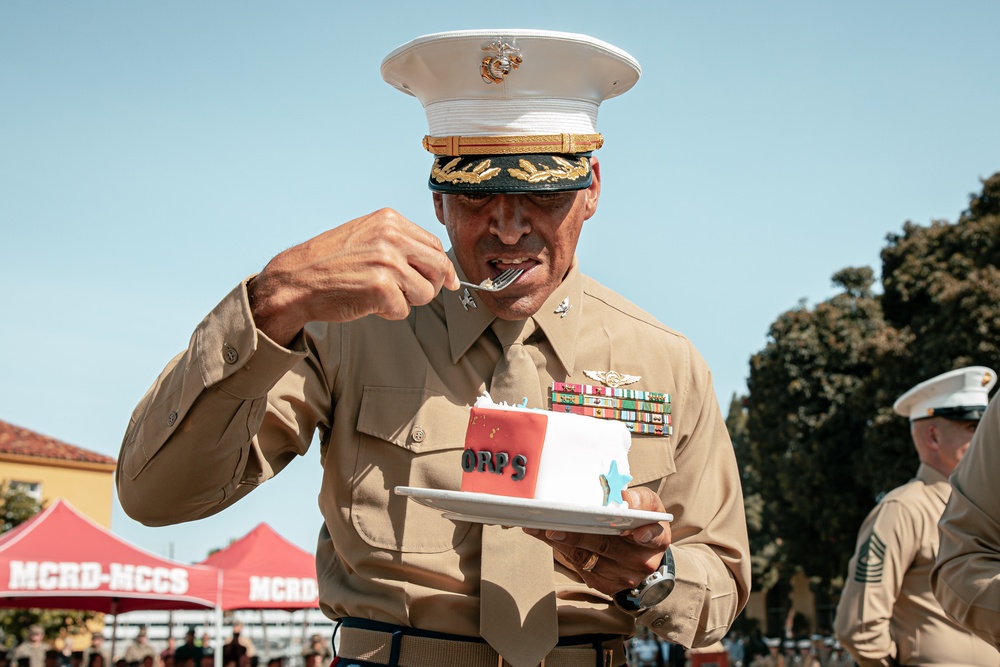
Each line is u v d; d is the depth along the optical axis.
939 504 4.66
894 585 4.54
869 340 23.22
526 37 2.27
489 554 2.25
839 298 26.61
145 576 12.69
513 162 2.28
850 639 4.55
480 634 2.21
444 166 2.33
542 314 2.49
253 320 1.93
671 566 2.29
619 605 2.29
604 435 2.05
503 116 2.31
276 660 17.31
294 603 15.01
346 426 2.36
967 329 20.83
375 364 2.39
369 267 1.89
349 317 1.93
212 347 1.96
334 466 2.36
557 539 2.06
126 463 2.12
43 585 11.55
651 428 2.51
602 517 1.82
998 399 2.99
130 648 18.83
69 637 25.88
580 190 2.36
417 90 2.45
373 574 2.28
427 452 2.31
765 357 27.09
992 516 3.00
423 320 2.48
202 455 2.02
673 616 2.32
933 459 4.80
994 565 2.94
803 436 26.03
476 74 2.30
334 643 2.48
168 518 2.13
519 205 2.29
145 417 2.08
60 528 12.05
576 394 2.47
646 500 2.05
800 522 27.45
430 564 2.25
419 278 1.94
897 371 22.48
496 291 2.33
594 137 2.39
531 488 1.95
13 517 22.14
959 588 3.01
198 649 17.58
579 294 2.57
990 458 2.99
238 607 15.06
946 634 4.49
